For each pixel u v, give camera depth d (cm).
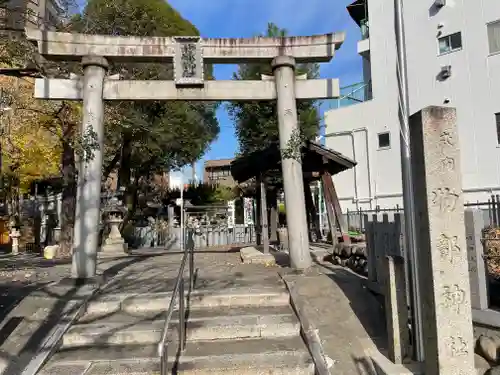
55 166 2134
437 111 391
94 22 1028
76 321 563
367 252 627
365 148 1920
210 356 471
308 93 826
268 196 1497
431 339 380
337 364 452
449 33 1609
